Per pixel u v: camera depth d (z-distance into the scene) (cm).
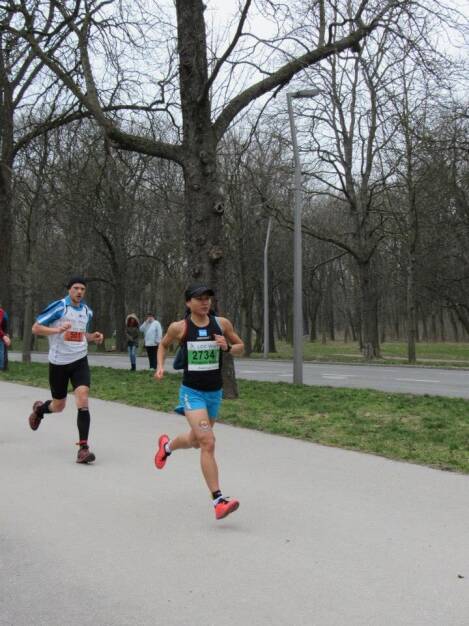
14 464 701
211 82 1159
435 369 2584
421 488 596
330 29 1304
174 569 414
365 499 562
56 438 848
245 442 813
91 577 403
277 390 1413
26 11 1527
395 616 346
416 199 2975
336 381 1925
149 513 529
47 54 1538
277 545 454
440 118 2383
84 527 496
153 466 689
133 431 902
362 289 3147
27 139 1939
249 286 4016
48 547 455
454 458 707
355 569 410
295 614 350
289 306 6700
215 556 434
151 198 2531
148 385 1515
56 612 357
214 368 532
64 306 732
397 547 448
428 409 1089
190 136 1219
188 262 1226
